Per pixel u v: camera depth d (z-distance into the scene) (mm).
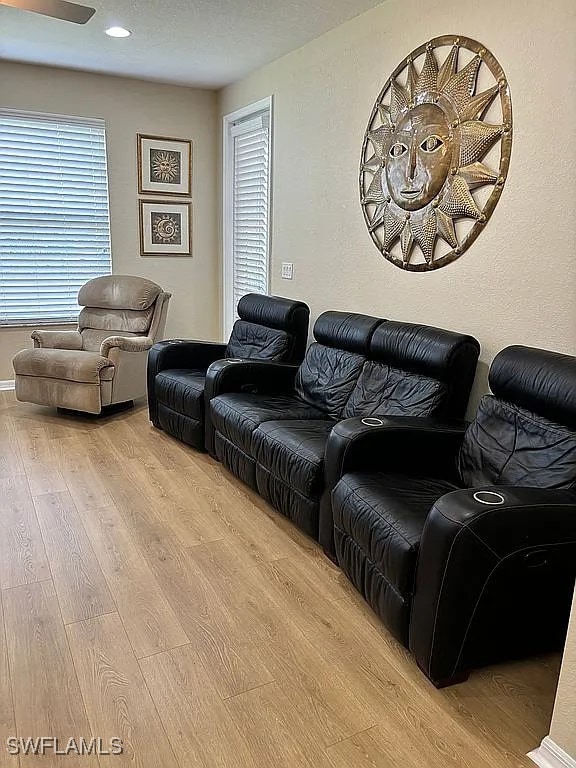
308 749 1575
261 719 1670
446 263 2898
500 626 1771
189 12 3330
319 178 3871
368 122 3357
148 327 4695
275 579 2375
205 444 3682
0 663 1856
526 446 2156
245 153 4957
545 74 2311
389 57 3141
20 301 4898
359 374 3152
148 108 4988
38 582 2295
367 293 3531
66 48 4055
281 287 4477
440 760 1550
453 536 1652
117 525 2773
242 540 2678
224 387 3539
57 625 2045
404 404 2762
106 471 3412
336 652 1958
